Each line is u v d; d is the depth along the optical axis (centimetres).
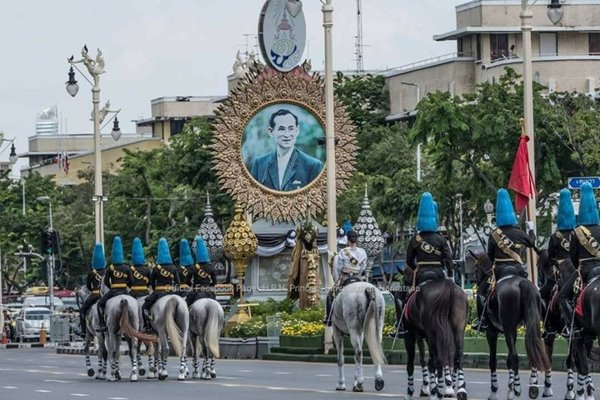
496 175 7238
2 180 13850
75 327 8425
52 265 10075
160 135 17875
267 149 7262
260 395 3909
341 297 3922
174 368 5419
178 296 4625
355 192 9044
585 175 6988
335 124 7369
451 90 12188
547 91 9544
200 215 9625
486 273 3597
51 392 4244
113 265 4778
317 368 5216
